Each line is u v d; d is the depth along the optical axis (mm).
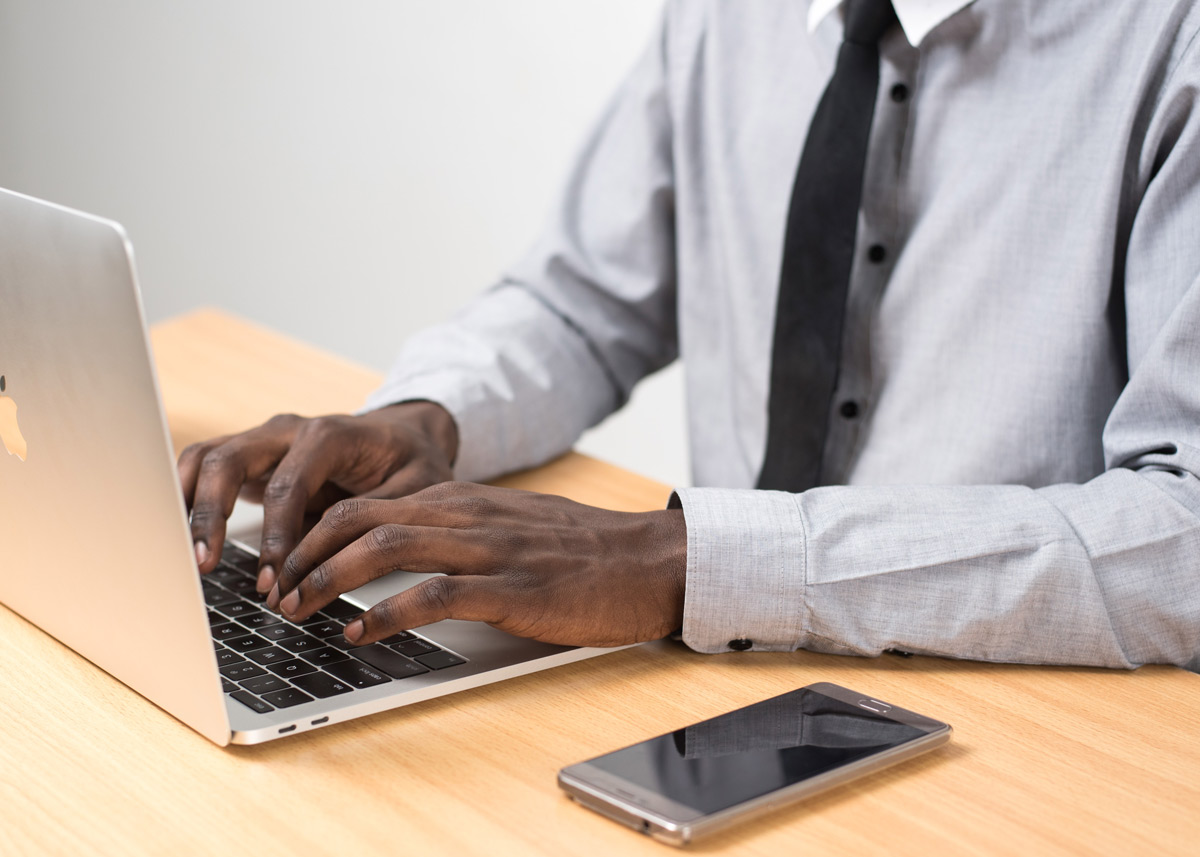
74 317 506
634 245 1214
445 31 2447
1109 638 680
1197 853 506
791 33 1105
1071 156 917
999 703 643
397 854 483
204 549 735
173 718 586
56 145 3041
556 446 1077
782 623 681
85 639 626
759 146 1114
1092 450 931
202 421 1101
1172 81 853
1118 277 915
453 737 581
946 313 966
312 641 650
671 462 2434
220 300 2971
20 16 2949
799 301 992
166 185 2947
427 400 989
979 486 751
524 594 633
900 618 681
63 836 488
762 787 516
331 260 2779
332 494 875
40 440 566
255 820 504
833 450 1051
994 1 941
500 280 1234
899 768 565
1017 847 504
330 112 2664
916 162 991
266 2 2660
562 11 2275
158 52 2832
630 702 626
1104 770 574
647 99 1198
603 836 499
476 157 2490
